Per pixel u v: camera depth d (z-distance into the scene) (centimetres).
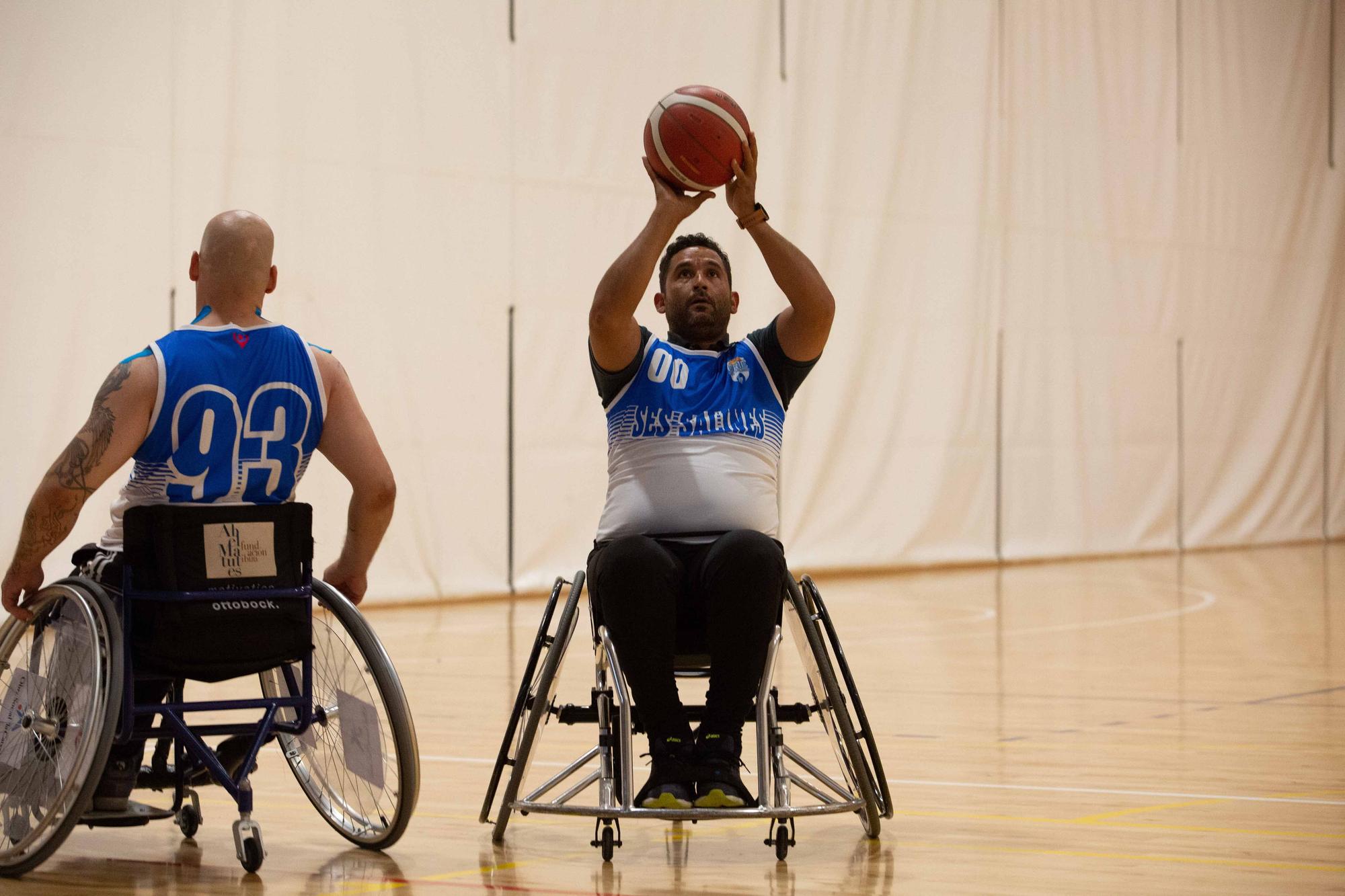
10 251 2511
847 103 3712
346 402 954
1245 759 1288
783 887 835
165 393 872
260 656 889
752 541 896
